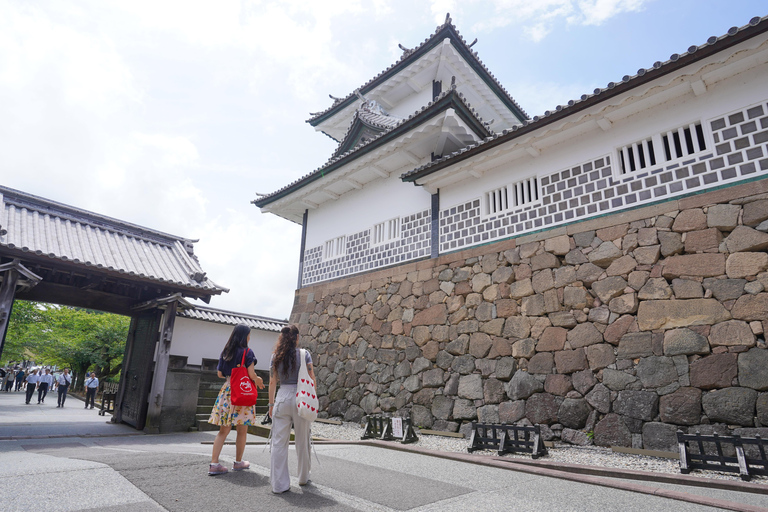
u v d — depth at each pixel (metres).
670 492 3.92
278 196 14.71
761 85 6.28
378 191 12.70
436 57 14.05
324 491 3.86
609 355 6.81
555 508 3.51
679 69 6.50
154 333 10.22
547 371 7.47
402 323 10.43
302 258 14.88
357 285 12.23
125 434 8.86
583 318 7.29
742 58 6.21
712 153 6.55
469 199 9.99
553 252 8.07
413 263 10.83
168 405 9.59
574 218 8.01
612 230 7.37
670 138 7.08
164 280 9.82
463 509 3.44
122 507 3.16
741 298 5.82
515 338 8.11
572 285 7.61
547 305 7.84
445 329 9.39
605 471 4.92
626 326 6.75
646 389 6.29
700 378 5.87
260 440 7.93
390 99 16.44
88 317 25.66
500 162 9.40
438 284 9.98
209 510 3.19
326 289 13.32
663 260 6.66
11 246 7.86
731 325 5.80
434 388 9.15
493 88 15.61
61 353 26.31
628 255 7.05
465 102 9.73
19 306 20.09
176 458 5.11
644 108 7.43
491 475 4.82
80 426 10.03
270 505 3.35
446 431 8.44
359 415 10.53
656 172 7.10
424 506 3.50
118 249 10.44
